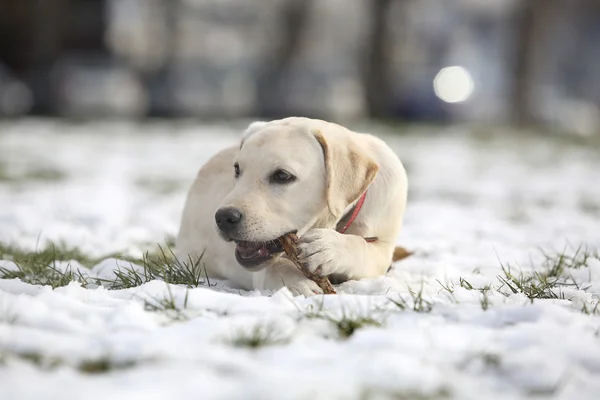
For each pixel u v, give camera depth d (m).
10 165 14.88
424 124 29.33
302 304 4.43
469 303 4.61
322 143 5.04
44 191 11.35
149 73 33.84
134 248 6.98
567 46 50.56
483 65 51.44
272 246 5.01
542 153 19.47
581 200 11.64
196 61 44.94
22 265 5.84
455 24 52.00
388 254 5.49
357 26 48.78
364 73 31.70
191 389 3.03
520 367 3.50
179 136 22.67
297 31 38.81
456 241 7.66
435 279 5.51
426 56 50.41
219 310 4.34
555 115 36.88
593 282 5.62
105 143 20.34
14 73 36.94
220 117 32.06
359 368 3.32
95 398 2.91
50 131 23.34
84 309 4.23
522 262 6.55
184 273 5.35
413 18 45.53
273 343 3.74
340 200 4.99
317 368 3.37
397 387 3.21
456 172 15.21
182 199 10.98
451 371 3.42
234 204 4.82
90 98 30.27
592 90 50.91
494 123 34.16
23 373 3.24
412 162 16.53
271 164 4.93
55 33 33.03
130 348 3.52
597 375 3.57
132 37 43.31
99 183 12.71
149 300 4.46
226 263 5.66
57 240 7.37
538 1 29.98
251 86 38.25
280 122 5.27
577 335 3.91
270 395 2.98
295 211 4.97
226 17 52.62
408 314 4.28
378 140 5.64
